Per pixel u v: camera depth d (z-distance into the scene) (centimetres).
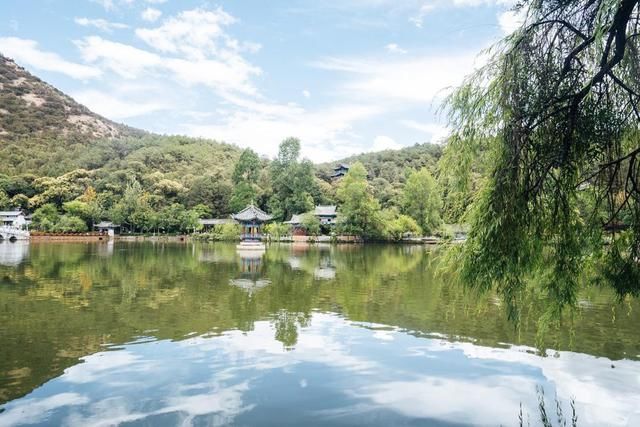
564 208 474
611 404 695
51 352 942
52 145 11975
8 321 1216
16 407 675
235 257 3562
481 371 834
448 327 1166
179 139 12988
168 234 7738
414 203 6153
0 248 4431
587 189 521
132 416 647
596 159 479
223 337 1066
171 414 654
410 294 1702
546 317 550
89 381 779
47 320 1229
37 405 682
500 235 470
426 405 694
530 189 461
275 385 766
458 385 770
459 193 527
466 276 498
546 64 464
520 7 475
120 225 7850
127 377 799
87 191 8150
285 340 1043
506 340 1041
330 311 1380
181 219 7631
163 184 8506
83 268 2569
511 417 657
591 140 460
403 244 5856
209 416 649
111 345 997
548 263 528
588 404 697
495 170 483
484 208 484
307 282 2044
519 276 505
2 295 1616
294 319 1266
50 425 619
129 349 966
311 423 634
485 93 489
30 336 1066
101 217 7812
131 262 3006
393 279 2156
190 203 8500
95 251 4131
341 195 6106
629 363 877
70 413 655
